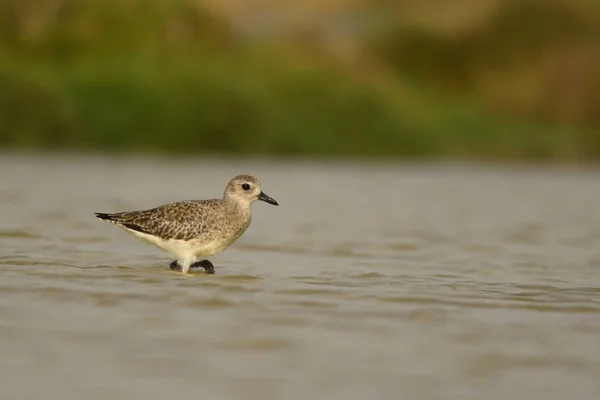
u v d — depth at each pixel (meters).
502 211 21.19
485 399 7.51
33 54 37.31
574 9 45.19
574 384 7.88
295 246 15.09
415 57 44.59
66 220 17.23
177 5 39.06
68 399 7.27
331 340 8.96
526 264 13.93
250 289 11.12
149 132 35.03
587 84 43.66
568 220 19.67
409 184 27.50
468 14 46.09
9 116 33.88
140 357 8.27
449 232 17.39
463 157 37.78
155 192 22.84
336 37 42.91
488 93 43.84
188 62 37.34
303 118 36.44
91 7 38.62
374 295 10.99
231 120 35.59
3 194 21.55
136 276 11.79
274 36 41.06
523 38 45.19
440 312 10.22
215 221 12.38
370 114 37.19
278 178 28.19
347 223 18.33
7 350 8.34
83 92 35.16
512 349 8.82
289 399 7.40
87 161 31.50
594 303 10.91
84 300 10.21
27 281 11.15
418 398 7.49
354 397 7.48
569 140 40.28
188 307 10.05
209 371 7.98
